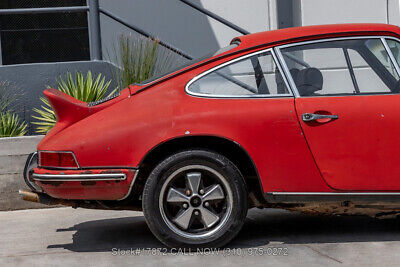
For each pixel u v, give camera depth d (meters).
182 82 4.15
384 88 4.15
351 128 4.00
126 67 7.08
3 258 4.09
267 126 4.01
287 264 3.67
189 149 4.03
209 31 9.02
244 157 4.18
